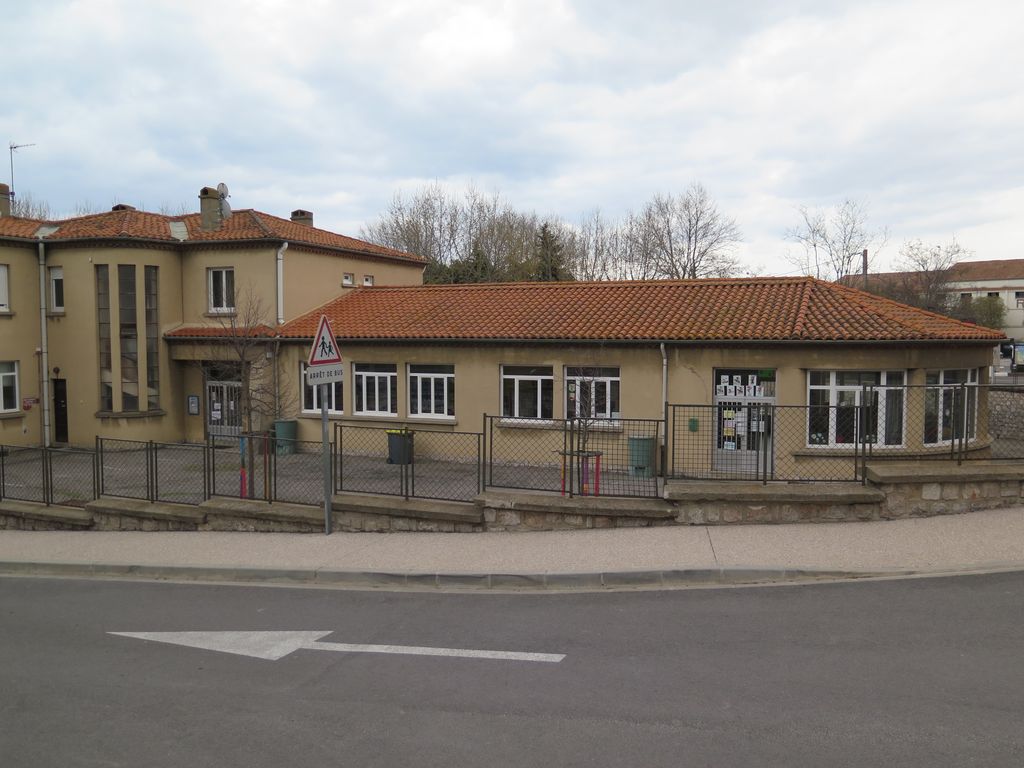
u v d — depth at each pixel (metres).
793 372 17.89
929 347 17.41
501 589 8.43
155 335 25.39
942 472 9.98
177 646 6.80
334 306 25.23
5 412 24.50
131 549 10.89
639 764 4.38
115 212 27.12
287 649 6.58
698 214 47.09
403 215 51.34
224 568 9.47
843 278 43.44
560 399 20.16
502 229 50.88
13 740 4.92
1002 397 14.39
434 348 21.48
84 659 6.52
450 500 11.59
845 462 15.00
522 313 21.86
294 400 23.52
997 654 5.91
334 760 4.52
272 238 24.42
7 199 27.55
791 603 7.34
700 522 10.26
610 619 7.12
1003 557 8.38
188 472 18.52
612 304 21.48
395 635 6.87
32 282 25.28
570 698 5.34
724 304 20.23
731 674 5.68
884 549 8.76
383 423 22.09
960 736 4.62
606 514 10.41
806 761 4.36
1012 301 73.06
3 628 7.55
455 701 5.34
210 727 5.03
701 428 12.51
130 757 4.64
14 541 12.02
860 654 5.99
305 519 11.46
